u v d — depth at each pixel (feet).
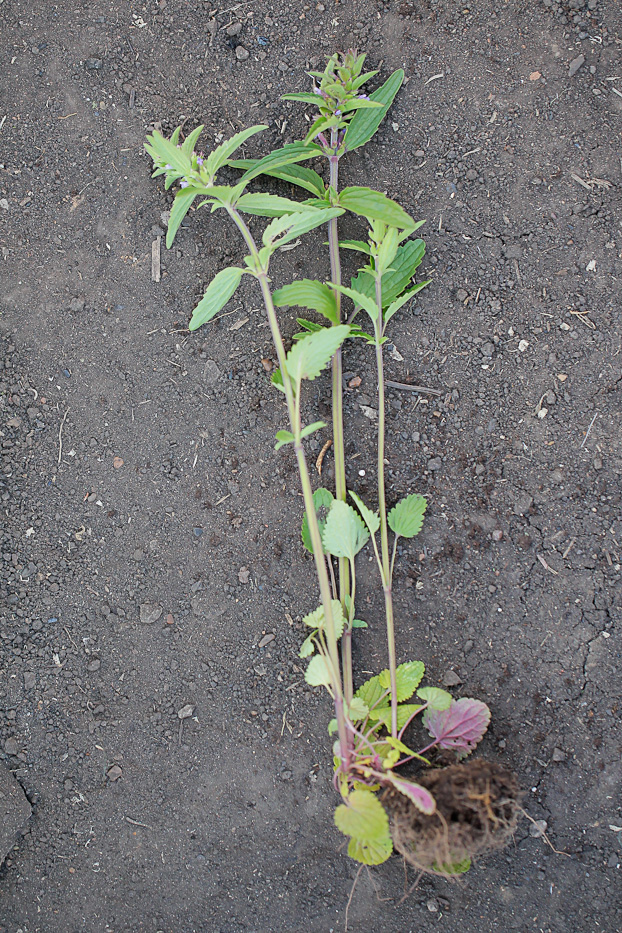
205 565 2.39
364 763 2.19
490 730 2.33
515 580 2.35
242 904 2.33
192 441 2.40
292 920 2.32
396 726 2.22
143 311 2.41
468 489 2.37
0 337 2.41
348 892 2.32
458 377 2.38
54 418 2.41
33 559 2.40
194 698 2.37
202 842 2.34
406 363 2.38
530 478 2.36
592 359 2.36
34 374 2.41
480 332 2.38
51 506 2.41
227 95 2.41
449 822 2.13
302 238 2.40
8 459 2.41
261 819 2.34
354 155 2.39
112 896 2.35
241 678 2.36
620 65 2.38
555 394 2.37
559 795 2.31
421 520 2.31
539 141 2.38
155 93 2.42
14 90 2.42
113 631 2.39
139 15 2.42
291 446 2.39
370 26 2.40
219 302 2.22
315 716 2.35
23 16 2.43
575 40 2.38
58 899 2.35
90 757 2.37
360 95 2.29
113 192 2.41
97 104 2.42
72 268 2.41
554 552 2.35
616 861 2.30
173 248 2.41
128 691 2.38
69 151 2.42
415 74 2.39
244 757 2.35
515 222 2.38
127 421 2.41
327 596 2.18
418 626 2.35
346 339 2.39
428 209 2.39
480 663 2.34
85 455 2.41
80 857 2.35
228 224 2.40
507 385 2.37
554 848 2.31
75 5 2.43
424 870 2.26
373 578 2.37
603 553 2.35
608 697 2.32
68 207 2.41
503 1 2.39
